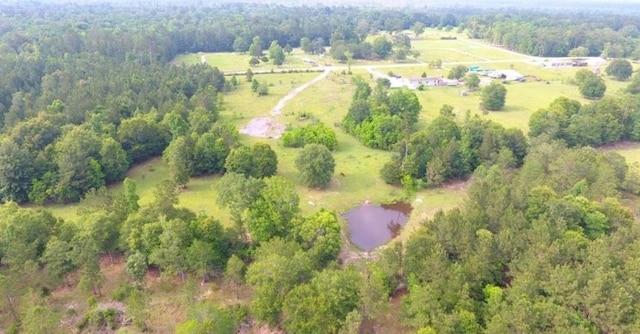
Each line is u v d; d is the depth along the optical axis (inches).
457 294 2245.3
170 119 4613.7
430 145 4178.2
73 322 2400.3
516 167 4215.1
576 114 5017.2
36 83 6102.4
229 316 2311.8
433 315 2162.9
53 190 3572.8
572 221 2827.3
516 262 2444.6
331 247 2736.2
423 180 3983.8
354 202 3742.6
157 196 2938.0
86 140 3838.6
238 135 4864.7
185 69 6934.1
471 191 3196.4
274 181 3056.1
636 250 2412.6
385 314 2409.0
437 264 2380.7
